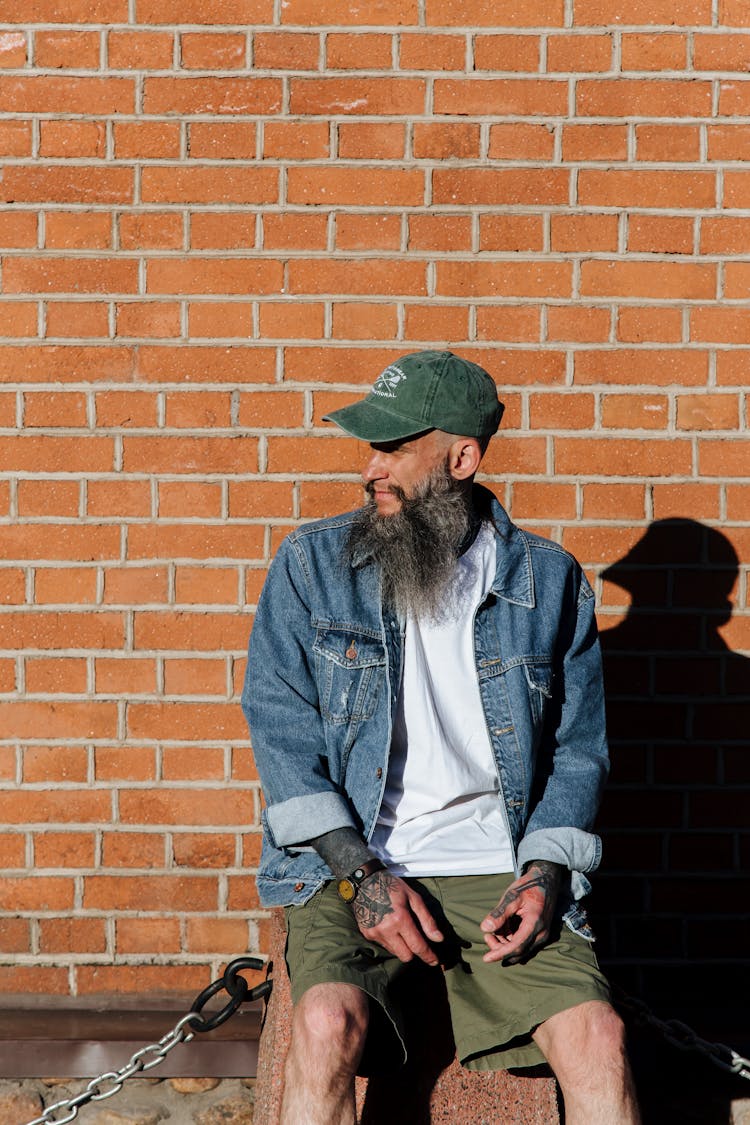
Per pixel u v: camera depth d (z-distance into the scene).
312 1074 2.25
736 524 3.47
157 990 3.43
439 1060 2.69
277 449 3.42
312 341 3.41
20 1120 3.23
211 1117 3.25
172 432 3.41
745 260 3.44
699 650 3.49
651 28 3.40
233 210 3.39
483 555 2.86
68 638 3.40
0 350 3.38
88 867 3.42
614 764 3.49
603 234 3.43
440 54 3.39
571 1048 2.38
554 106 3.41
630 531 3.47
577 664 2.86
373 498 2.84
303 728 2.70
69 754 3.41
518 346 3.43
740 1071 3.09
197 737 3.42
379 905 2.45
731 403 3.45
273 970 3.02
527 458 3.45
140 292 3.39
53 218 3.38
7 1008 3.41
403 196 3.40
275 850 2.73
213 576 3.42
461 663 2.75
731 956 3.50
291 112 3.38
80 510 3.40
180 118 3.38
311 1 3.37
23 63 3.36
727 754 3.50
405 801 2.70
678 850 3.50
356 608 2.76
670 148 3.42
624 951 3.50
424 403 2.74
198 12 3.36
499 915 2.47
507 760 2.71
